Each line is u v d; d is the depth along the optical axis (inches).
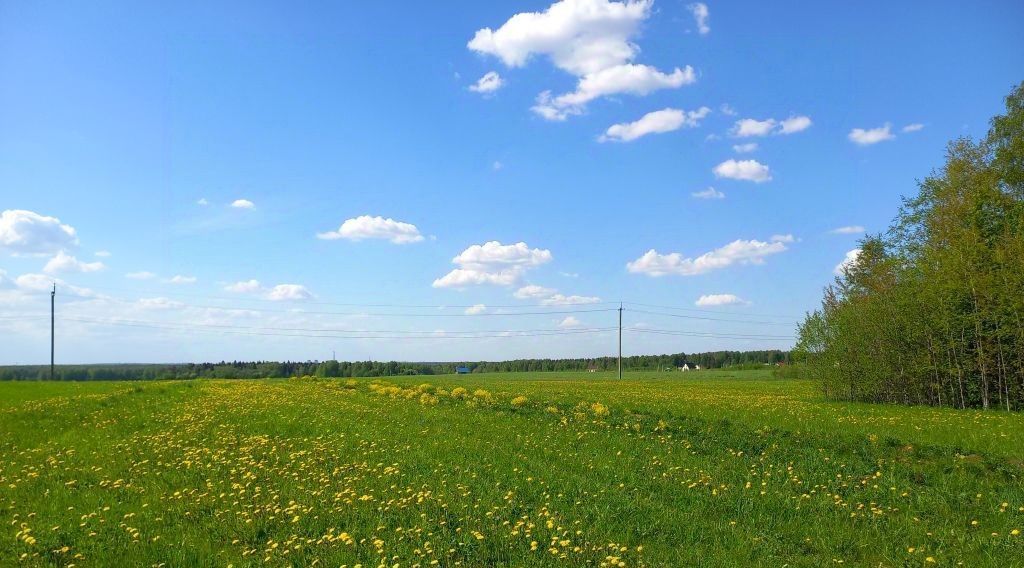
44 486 548.4
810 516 436.1
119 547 382.9
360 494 486.3
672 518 425.4
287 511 435.5
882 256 1866.4
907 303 1568.7
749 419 973.2
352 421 931.3
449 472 565.9
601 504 458.9
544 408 1130.7
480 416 1016.9
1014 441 712.4
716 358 6412.4
